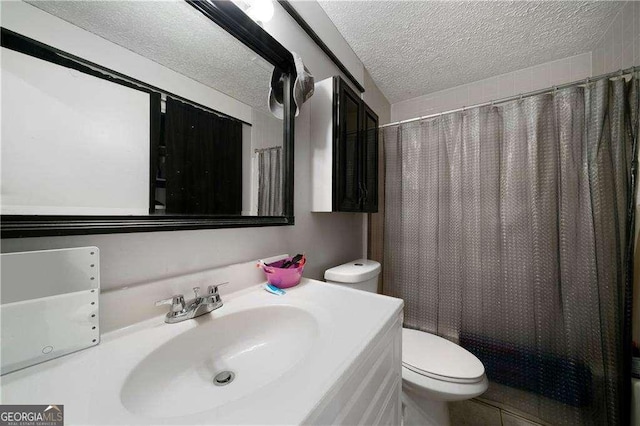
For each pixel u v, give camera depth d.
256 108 0.87
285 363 0.59
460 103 1.95
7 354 0.39
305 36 1.13
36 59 0.43
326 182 1.13
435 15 1.23
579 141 1.12
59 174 0.45
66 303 0.45
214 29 0.73
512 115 1.27
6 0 0.41
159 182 0.61
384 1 1.16
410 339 1.20
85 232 0.47
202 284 0.69
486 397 1.31
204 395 0.51
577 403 1.11
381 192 1.70
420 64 1.67
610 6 1.17
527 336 1.24
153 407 0.44
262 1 0.80
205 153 0.71
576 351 1.12
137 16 0.57
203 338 0.59
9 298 0.39
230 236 0.80
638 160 0.99
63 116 0.46
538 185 1.21
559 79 1.61
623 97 1.02
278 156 0.95
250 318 0.69
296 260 0.92
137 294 0.56
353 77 1.52
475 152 1.36
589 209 1.09
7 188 0.40
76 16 0.48
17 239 0.42
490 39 1.41
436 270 1.49
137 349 0.48
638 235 0.98
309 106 1.18
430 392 0.95
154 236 0.60
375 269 1.29
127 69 0.55
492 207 1.32
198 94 0.70
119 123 0.54
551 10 1.19
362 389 0.49
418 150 1.55
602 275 1.06
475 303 1.36
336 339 0.52
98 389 0.37
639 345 0.97
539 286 1.21
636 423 0.94
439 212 1.48
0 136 0.40
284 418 0.32
